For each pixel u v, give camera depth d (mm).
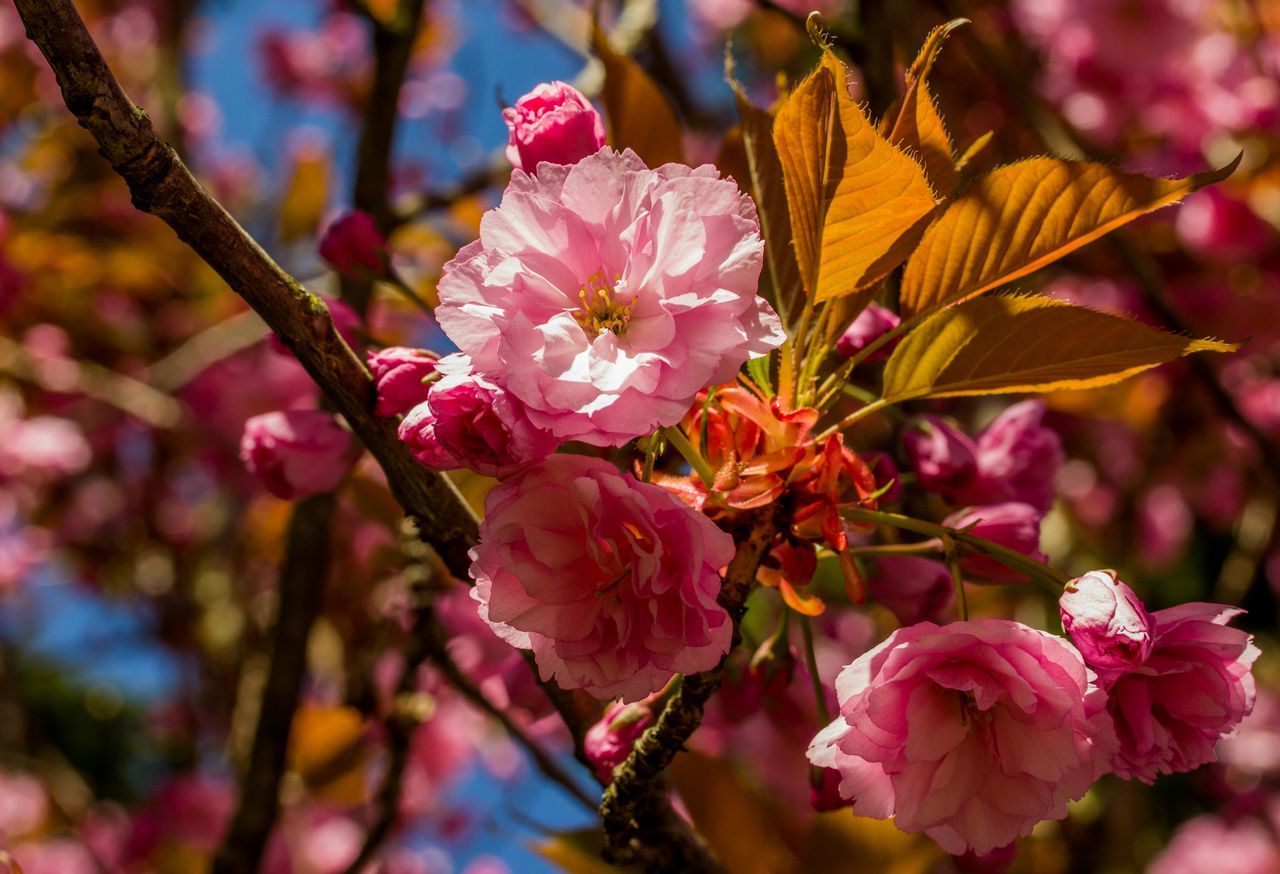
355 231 552
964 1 946
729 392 463
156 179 445
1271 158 1067
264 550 1025
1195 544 1361
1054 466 557
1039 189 471
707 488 463
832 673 898
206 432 1152
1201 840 1185
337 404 475
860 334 509
